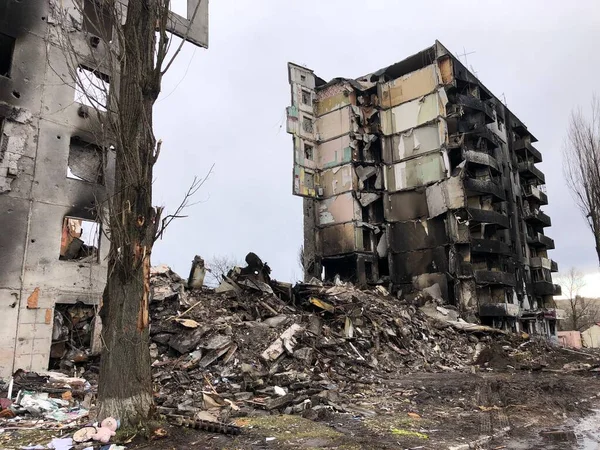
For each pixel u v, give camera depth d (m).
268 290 19.30
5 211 13.83
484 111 37.09
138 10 7.34
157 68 7.23
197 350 13.44
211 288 19.59
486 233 36.06
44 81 15.13
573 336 54.97
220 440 6.62
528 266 43.66
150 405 6.66
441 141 34.75
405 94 37.56
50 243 14.62
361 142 38.59
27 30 14.99
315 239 37.72
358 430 7.71
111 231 6.88
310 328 17.06
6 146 14.07
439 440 7.23
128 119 6.89
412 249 35.28
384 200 37.12
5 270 13.58
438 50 35.94
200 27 19.80
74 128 15.62
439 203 34.16
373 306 23.53
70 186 15.28
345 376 14.34
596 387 13.79
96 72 7.21
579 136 25.45
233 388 11.41
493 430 8.07
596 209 24.28
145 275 6.86
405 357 19.61
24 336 13.62
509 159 43.56
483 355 21.44
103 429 6.16
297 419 8.29
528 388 12.84
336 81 39.25
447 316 28.58
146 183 6.91
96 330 14.90
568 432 8.21
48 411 8.70
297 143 37.78
